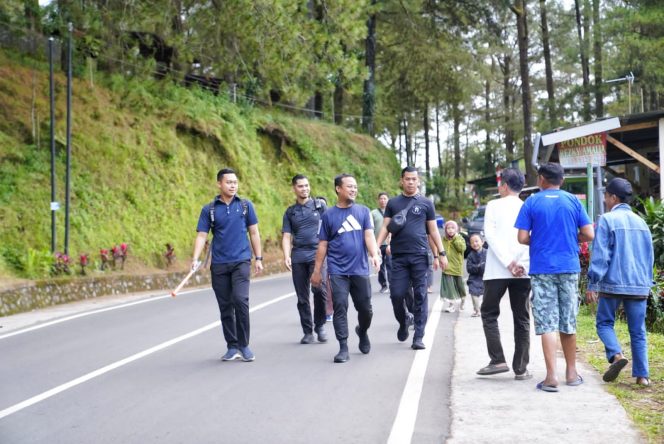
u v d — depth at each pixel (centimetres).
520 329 720
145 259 2062
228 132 2736
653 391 675
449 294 1259
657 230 1270
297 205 1002
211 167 2586
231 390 701
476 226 2823
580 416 584
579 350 884
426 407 627
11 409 646
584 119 3866
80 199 1998
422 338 955
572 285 677
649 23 3008
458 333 1020
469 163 7288
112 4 2230
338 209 858
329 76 2434
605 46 3747
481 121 5519
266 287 1822
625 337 972
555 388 666
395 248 915
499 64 5603
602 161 1662
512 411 602
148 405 650
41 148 2016
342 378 746
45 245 1788
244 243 862
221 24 2091
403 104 4491
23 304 1452
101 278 1734
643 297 699
